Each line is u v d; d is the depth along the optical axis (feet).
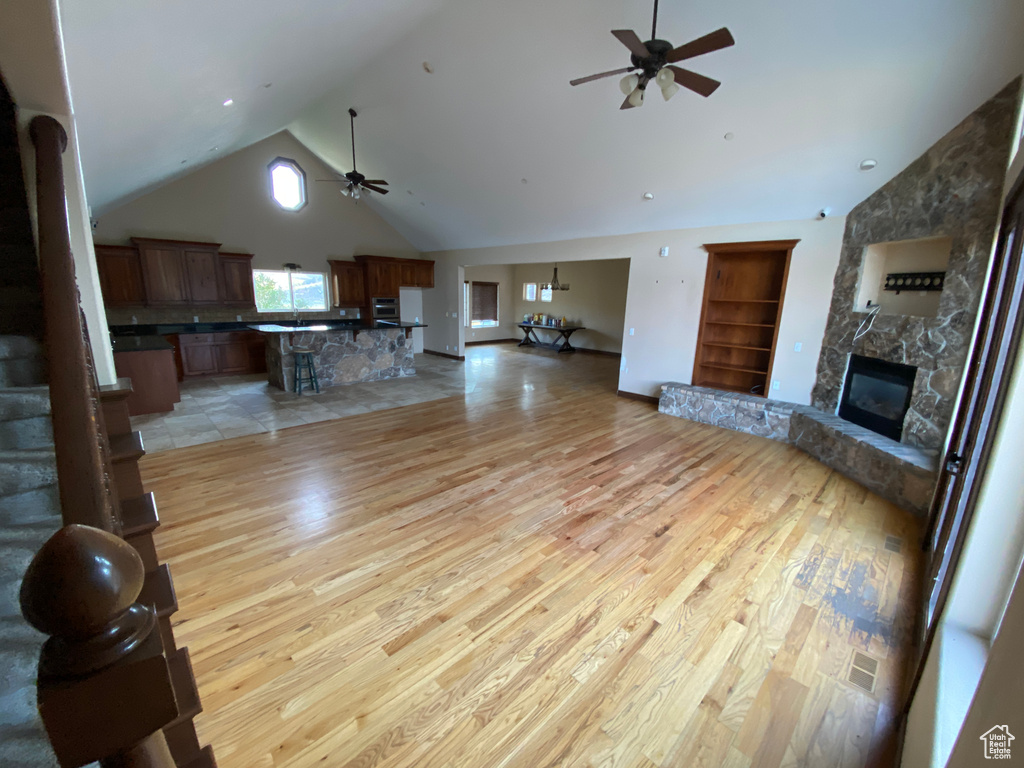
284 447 14.42
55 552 1.40
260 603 7.44
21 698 4.22
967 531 5.01
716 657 6.54
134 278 21.35
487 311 40.63
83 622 1.43
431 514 10.39
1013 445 4.49
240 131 17.66
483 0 11.66
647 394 21.15
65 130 6.48
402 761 5.02
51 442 5.81
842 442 13.17
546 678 6.14
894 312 13.51
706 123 13.05
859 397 14.23
